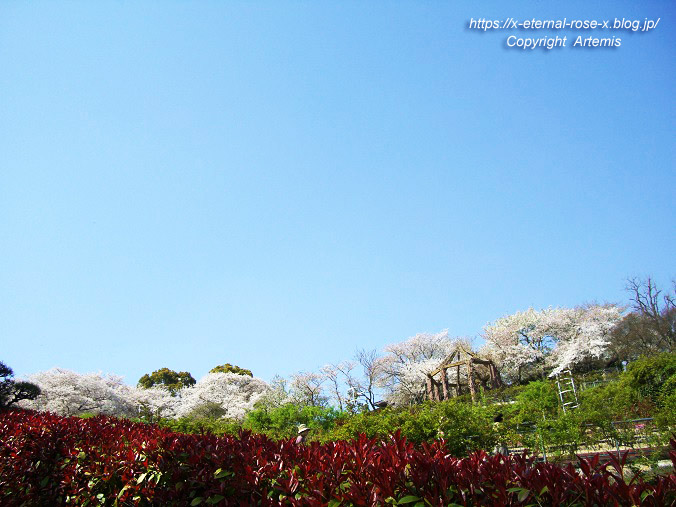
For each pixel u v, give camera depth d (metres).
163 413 34.03
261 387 33.97
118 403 30.69
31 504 4.91
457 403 9.24
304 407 15.68
